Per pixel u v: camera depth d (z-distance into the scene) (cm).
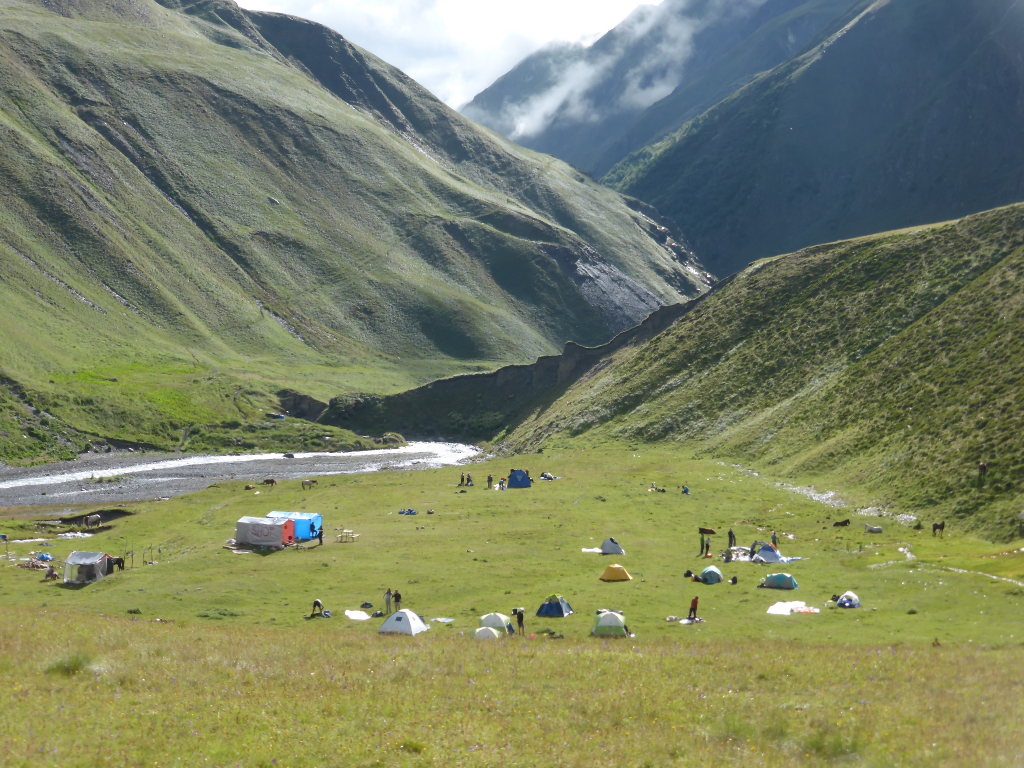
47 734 2530
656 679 3391
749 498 10256
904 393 11469
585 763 2433
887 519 8662
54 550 8794
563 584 6550
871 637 4831
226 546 8225
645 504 9912
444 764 2416
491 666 3603
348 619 5669
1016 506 7762
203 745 2506
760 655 3981
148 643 3884
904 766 2388
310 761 2420
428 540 8244
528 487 11231
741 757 2481
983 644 4469
